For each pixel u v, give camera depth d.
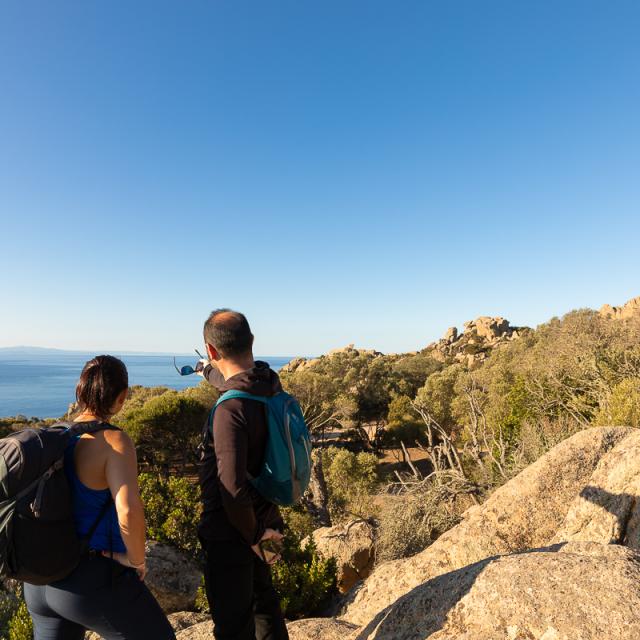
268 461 2.06
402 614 2.59
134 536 1.88
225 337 2.16
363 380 63.38
